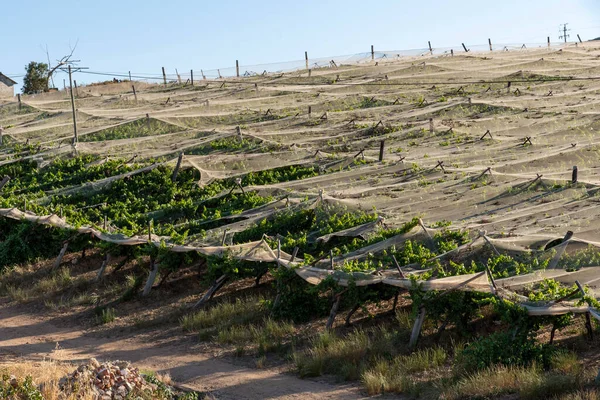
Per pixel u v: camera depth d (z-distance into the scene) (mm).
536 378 11680
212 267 20109
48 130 43500
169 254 21688
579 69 53500
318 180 30125
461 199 25156
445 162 31234
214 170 33312
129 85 58375
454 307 15039
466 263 17766
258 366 14930
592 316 13984
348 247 21047
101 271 23828
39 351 17172
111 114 46062
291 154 34781
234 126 42250
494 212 23422
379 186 28031
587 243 17625
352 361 14422
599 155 29781
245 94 51219
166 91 55969
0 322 20766
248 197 28844
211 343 17062
